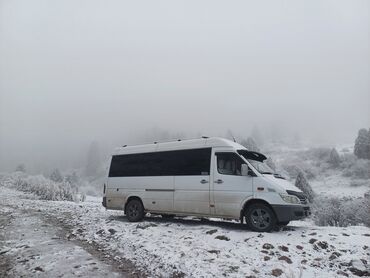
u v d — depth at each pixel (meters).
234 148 10.29
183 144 11.47
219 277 6.01
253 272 6.27
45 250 8.23
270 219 9.16
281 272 6.28
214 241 8.33
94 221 12.16
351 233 9.01
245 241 8.31
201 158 10.83
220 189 10.12
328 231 9.20
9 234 10.30
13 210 16.23
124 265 7.11
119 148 13.23
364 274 6.33
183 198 10.85
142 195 11.87
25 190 31.39
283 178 10.39
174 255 7.22
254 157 10.84
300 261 6.94
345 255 7.29
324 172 82.94
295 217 9.00
